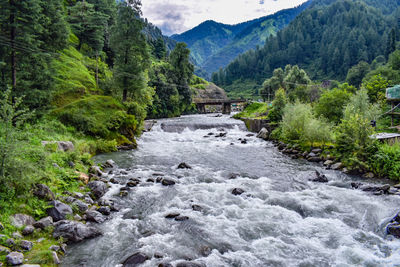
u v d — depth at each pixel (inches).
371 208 494.6
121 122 1174.3
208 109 4552.2
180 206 506.9
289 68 4379.9
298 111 1173.7
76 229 377.7
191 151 1108.5
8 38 813.2
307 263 333.1
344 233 410.0
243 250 360.8
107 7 2913.4
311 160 912.9
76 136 1001.5
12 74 835.4
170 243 374.3
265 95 4202.8
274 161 924.0
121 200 531.8
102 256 338.0
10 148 384.5
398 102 1364.4
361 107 1122.7
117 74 1475.1
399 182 640.4
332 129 1072.8
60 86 1438.2
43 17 1015.0
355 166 735.1
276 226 430.3
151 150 1115.3
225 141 1392.7
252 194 574.2
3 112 402.3
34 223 372.8
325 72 7381.9
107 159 905.5
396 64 2603.3
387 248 366.0
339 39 7746.1
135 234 398.0
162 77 3024.1
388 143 828.0
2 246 301.4
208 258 339.3
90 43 2151.8
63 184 506.9
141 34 1515.7
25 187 405.4
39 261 302.0
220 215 467.8
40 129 784.3
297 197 555.2
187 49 3319.4
